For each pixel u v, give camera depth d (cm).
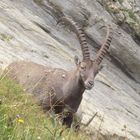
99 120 2897
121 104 3906
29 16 4494
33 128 1163
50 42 4150
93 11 5725
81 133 1895
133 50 5797
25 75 2148
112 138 2555
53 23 4912
